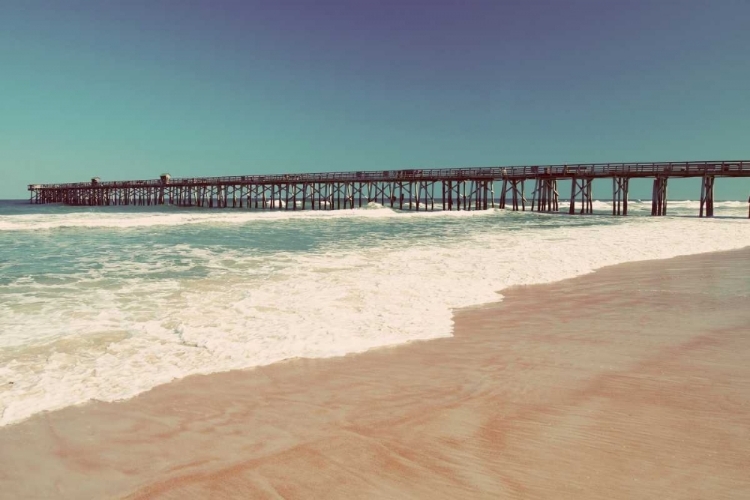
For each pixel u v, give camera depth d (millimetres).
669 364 4523
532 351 4996
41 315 6375
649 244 14453
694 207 58750
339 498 2561
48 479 2758
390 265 10602
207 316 6324
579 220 28078
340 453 3008
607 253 12586
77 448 3096
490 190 40750
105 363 4629
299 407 3688
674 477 2680
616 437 3146
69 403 3742
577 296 7754
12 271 9805
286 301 7164
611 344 5195
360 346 5141
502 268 10234
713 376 4199
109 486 2693
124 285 8383
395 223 25922
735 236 17062
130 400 3807
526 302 7328
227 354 4875
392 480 2715
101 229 20625
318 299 7293
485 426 3336
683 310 6727
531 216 33062
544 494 2559
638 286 8523
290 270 9961
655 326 5895
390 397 3861
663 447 3004
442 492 2598
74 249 13469
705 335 5465
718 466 2775
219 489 2656
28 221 23812
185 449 3080
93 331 5641
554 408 3604
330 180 44438
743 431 3193
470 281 8859
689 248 13797
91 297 7453
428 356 4852
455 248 13602
